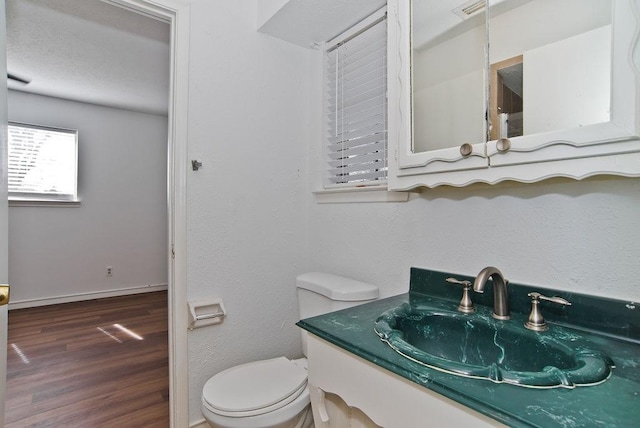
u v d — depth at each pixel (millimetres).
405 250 1352
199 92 1518
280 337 1780
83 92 3387
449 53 1045
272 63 1756
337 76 1770
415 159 1072
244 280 1654
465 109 992
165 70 2781
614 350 747
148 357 2373
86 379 2066
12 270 3385
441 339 1017
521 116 868
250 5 1677
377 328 895
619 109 669
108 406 1785
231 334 1607
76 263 3748
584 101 747
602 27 724
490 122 930
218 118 1573
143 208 4203
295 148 1853
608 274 840
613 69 678
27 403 1805
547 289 939
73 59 2568
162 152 4352
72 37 2213
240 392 1215
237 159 1634
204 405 1184
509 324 910
